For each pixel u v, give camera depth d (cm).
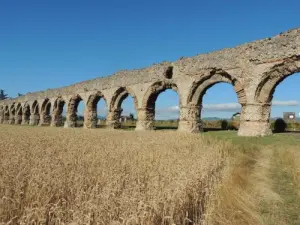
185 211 540
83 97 4600
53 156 948
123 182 647
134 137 1898
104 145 1350
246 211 641
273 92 2242
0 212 454
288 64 2073
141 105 3453
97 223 412
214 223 563
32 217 436
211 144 1593
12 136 1872
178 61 3062
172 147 1362
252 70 2291
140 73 3534
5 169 675
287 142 1764
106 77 4153
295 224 619
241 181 874
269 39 2205
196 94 2859
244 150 1546
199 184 678
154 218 471
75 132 2511
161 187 578
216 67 2611
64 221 446
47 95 5672
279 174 1063
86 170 722
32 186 536
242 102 2342
